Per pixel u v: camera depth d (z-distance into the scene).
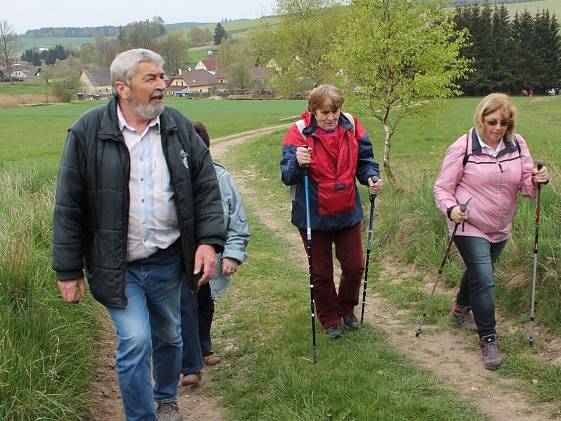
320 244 4.92
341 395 4.01
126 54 3.30
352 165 4.78
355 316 5.39
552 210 6.33
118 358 3.43
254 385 4.37
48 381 3.87
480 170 4.46
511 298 5.28
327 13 42.47
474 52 67.31
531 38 69.44
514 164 4.47
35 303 4.66
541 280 5.16
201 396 4.39
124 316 3.42
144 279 3.52
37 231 6.48
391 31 12.16
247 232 4.36
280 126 39.81
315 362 4.59
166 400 3.94
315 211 4.79
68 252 3.32
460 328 5.19
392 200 9.50
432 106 12.78
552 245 5.27
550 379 4.12
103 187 3.29
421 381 4.21
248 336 5.41
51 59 158.62
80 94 94.38
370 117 12.85
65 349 4.43
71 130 3.33
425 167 14.80
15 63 128.38
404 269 7.10
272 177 16.02
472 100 59.25
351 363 4.53
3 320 4.18
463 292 5.08
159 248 3.48
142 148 3.37
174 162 3.42
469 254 4.51
